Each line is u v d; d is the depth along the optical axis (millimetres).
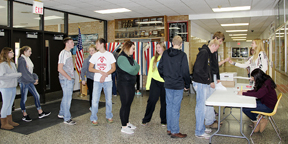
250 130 3719
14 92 3898
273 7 6844
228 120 4352
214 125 3844
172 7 6754
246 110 3562
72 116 4660
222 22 8961
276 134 3508
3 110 3764
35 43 6125
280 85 5777
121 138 3355
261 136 3424
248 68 5715
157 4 6320
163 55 3246
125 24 8523
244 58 23516
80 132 3643
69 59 4000
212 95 3189
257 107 3465
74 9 6844
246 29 11625
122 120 3547
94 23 9000
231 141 3217
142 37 8344
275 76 7066
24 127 3922
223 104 2730
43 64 6203
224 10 7270
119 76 3461
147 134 3521
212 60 3578
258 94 3301
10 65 3746
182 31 8258
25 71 4230
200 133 3324
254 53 4324
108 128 3840
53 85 6727
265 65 4098
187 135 3465
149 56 6824
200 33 10336
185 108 5316
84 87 7125
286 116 4586
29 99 5984
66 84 3992
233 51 23969
